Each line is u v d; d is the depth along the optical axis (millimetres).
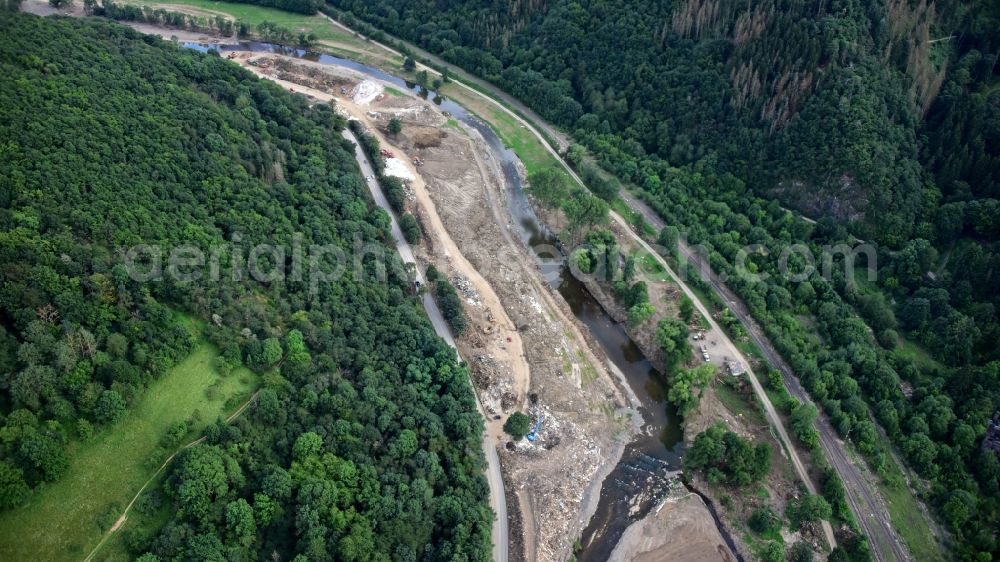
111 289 133375
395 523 129375
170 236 150250
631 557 145000
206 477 117812
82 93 169125
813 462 158000
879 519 148875
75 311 126500
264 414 133375
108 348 126625
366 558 123125
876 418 165625
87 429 118500
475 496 143500
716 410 169625
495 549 140375
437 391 159500
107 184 150500
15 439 111750
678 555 145500
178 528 113500
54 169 145375
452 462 145625
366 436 138875
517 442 160125
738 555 146125
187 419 128750
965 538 144750
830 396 169125
